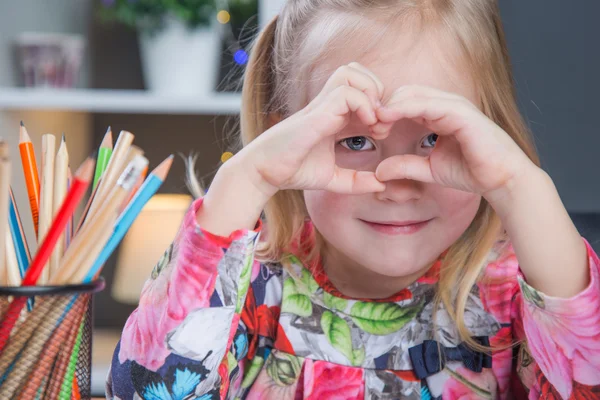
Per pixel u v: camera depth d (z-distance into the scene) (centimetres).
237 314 68
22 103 175
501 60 83
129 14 188
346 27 74
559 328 67
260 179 68
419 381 81
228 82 191
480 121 65
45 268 51
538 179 67
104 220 50
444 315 82
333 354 82
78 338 53
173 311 66
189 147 212
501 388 83
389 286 82
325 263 85
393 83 71
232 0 199
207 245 66
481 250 83
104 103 178
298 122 66
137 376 67
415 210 71
